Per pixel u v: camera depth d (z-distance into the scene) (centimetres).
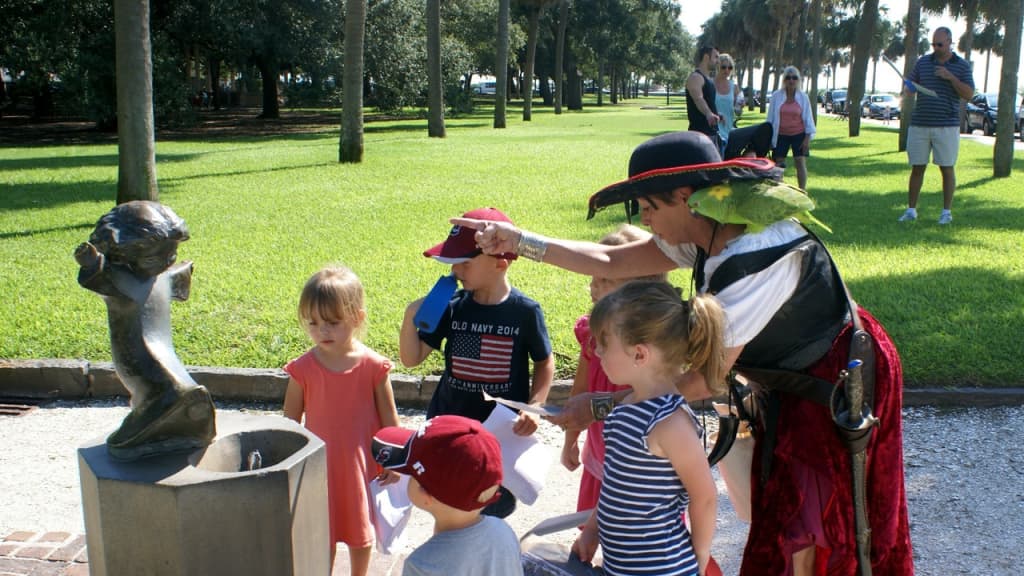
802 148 1238
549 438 486
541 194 1230
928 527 379
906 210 1022
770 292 231
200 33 3206
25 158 1948
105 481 233
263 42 3206
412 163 1697
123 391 563
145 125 1123
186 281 263
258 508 237
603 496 237
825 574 245
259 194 1255
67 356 584
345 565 365
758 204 227
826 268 238
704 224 248
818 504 239
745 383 324
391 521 319
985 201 1116
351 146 1709
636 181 241
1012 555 355
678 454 225
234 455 266
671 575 229
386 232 948
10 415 534
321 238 917
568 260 286
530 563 255
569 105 5925
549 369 349
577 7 5691
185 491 227
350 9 1659
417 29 3706
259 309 659
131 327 242
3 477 446
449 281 336
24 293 713
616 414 234
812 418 240
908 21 2188
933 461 444
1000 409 506
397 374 540
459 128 3114
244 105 5544
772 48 7300
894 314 616
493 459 234
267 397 547
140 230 234
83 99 2928
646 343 225
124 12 1084
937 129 925
